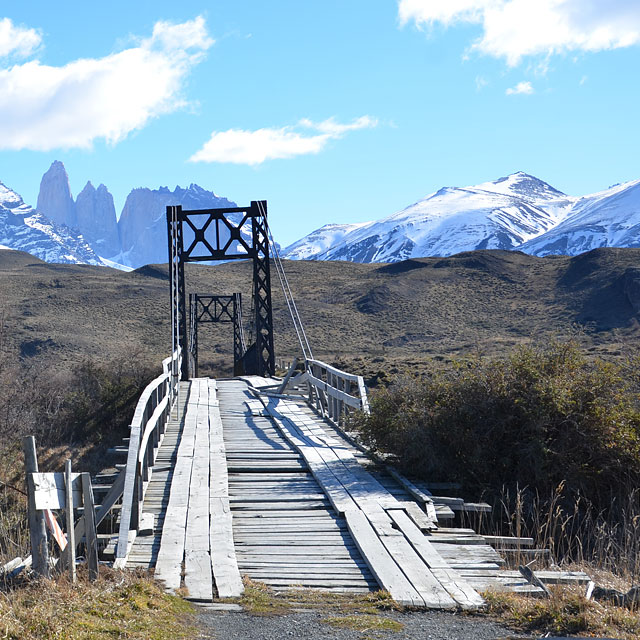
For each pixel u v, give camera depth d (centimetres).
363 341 8231
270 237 3416
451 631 548
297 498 991
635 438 1065
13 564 636
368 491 1005
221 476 1094
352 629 548
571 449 1067
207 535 802
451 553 769
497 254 12338
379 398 1212
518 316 9212
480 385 1123
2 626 471
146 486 1013
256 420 1758
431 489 1055
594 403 1082
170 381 1770
